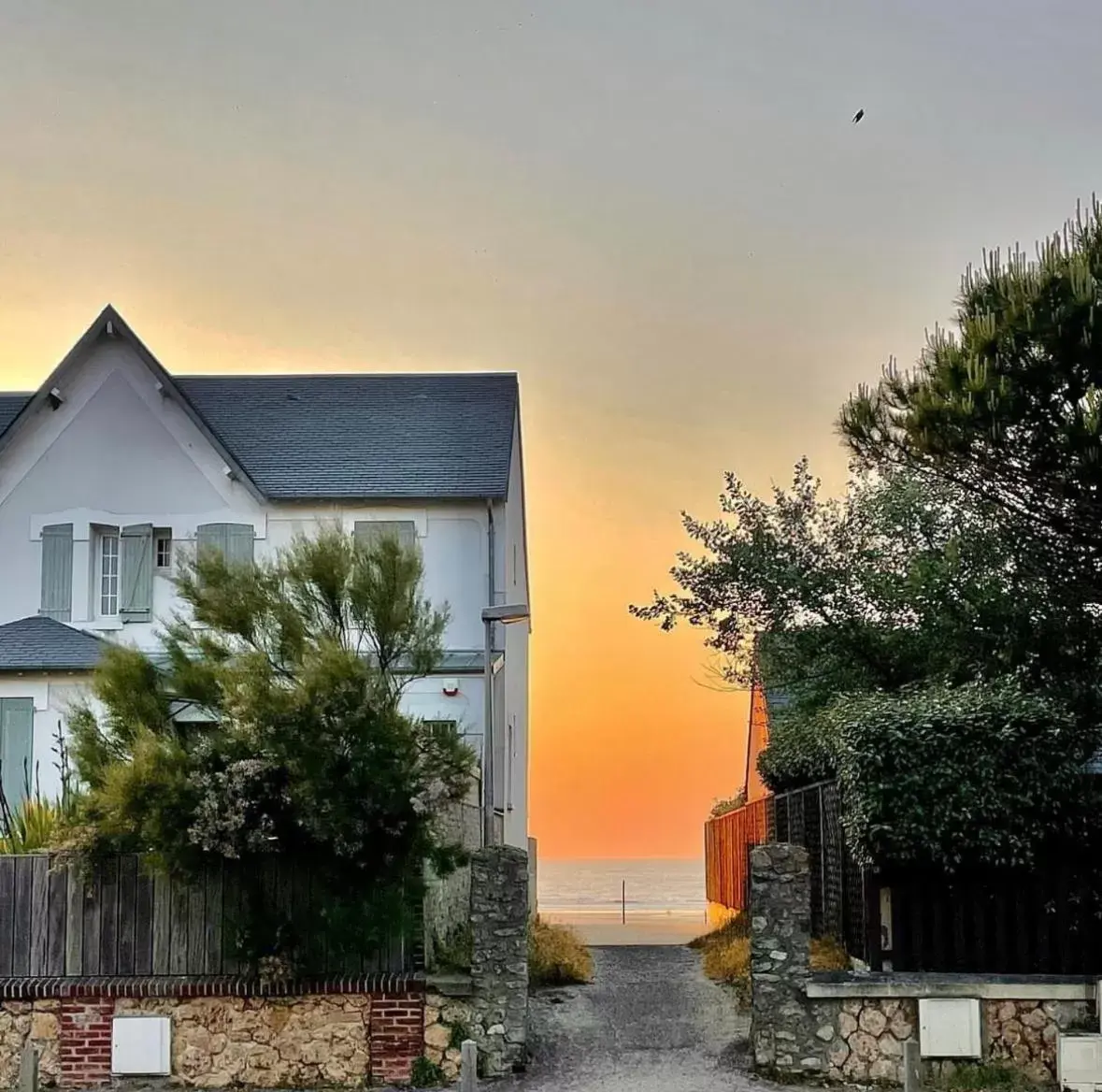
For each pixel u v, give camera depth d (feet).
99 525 82.02
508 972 48.39
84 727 49.73
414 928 48.96
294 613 49.42
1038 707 49.14
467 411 90.02
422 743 48.16
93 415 83.20
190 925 49.26
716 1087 45.91
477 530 81.00
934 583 62.18
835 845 59.26
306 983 48.03
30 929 49.47
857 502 70.95
